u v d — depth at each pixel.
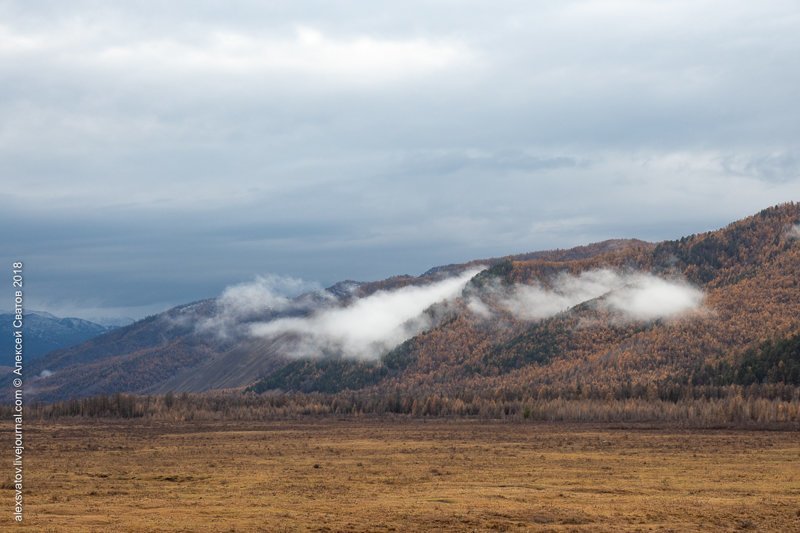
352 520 56.09
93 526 51.94
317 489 75.62
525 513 60.25
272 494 71.38
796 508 66.00
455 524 55.66
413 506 63.44
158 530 50.78
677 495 73.50
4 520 54.28
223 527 52.22
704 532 55.09
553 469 97.69
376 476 88.31
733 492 76.25
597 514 60.81
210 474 90.44
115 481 82.31
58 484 79.06
